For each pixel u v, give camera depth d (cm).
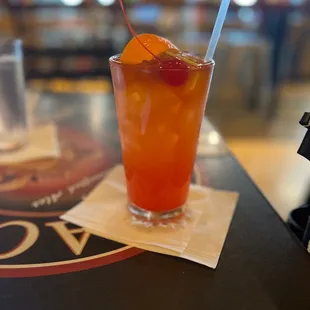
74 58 167
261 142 130
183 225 30
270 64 199
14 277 24
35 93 67
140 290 23
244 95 187
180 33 176
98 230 29
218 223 30
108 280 24
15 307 22
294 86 210
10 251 27
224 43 182
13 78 43
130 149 29
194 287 24
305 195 32
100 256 26
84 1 165
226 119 161
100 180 37
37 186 36
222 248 27
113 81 29
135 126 28
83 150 44
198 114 29
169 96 27
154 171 29
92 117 55
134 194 31
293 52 211
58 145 46
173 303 22
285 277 25
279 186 61
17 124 44
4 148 44
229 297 23
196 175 38
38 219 31
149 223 30
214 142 46
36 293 23
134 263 26
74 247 27
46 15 169
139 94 27
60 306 22
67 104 61
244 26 195
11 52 44
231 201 33
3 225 30
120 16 164
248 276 25
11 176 38
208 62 28
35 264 25
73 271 25
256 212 32
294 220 31
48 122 53
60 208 32
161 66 26
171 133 28
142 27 167
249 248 27
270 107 178
